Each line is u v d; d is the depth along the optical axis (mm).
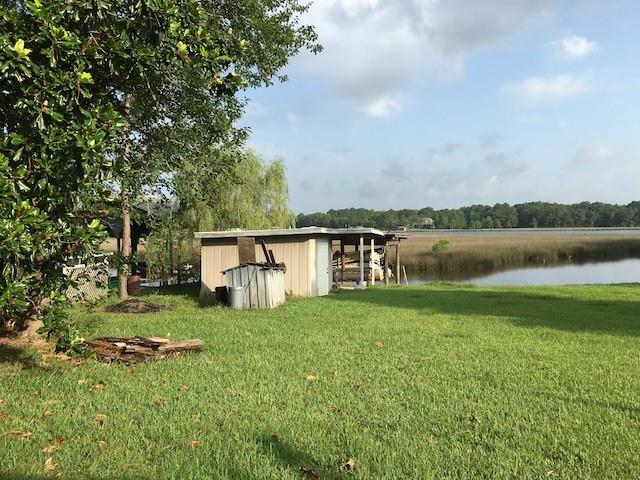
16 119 4871
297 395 5355
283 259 17422
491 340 8492
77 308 11742
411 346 7941
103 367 6473
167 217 15242
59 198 4820
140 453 3896
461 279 31172
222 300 13906
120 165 5539
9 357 6910
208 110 11320
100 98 5461
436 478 3551
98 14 4945
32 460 3762
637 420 4723
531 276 33031
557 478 3570
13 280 4465
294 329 9523
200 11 5770
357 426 4484
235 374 6156
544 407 5059
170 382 5816
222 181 21734
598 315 11680
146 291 18438
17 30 4508
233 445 4055
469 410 4938
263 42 12273
